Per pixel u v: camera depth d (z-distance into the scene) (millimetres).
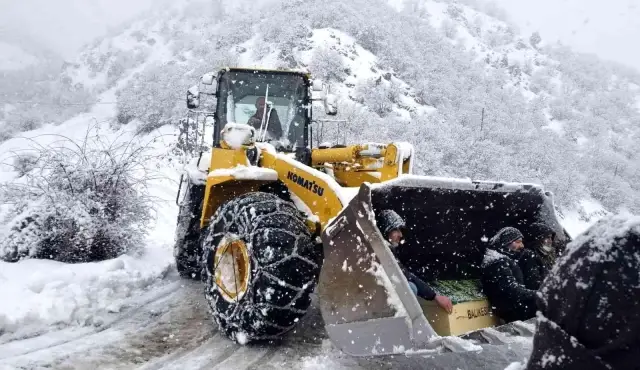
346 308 2812
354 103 27312
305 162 5137
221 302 3629
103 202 5504
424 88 33938
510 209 3840
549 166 27781
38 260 5035
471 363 3312
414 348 2531
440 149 23094
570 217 24938
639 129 48594
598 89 62406
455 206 3586
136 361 3258
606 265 1233
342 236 2934
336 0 42031
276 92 5297
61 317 3836
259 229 3381
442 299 3209
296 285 3268
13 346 3381
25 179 5777
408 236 3611
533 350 1392
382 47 37531
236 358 3336
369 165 4637
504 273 3439
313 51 34438
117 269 5059
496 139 28719
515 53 73500
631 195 30016
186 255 5219
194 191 5117
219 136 5152
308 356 3369
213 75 5320
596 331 1226
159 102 26547
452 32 70875
